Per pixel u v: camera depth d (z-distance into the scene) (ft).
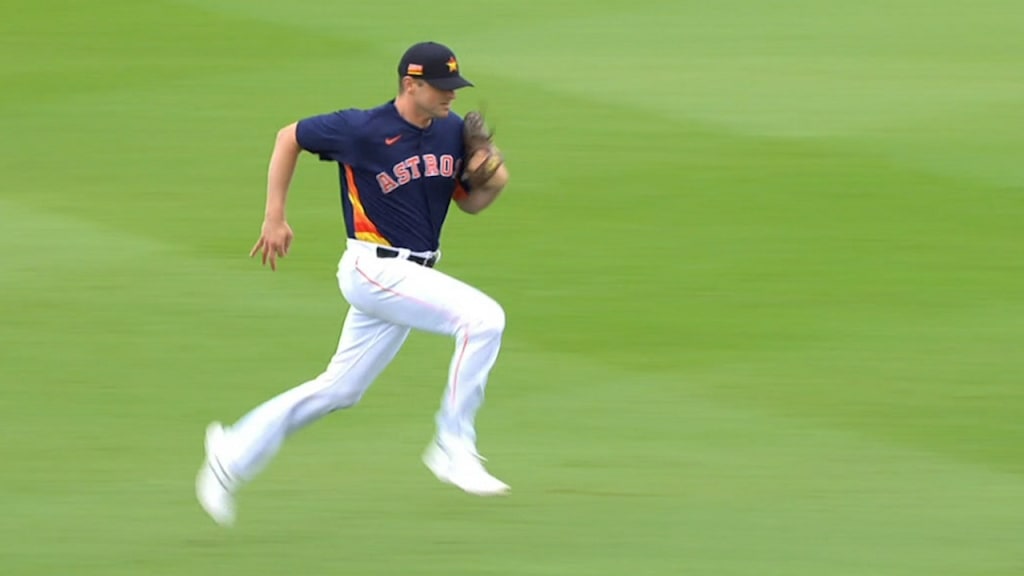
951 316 129.29
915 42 210.59
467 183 91.81
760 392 114.32
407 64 86.99
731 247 145.07
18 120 180.24
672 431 107.65
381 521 93.97
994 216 152.87
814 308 131.23
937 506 96.07
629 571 87.51
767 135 175.52
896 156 169.27
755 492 98.07
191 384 115.75
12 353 120.98
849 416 110.11
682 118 180.65
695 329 126.82
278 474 100.89
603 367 119.24
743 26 216.13
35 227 148.46
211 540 91.35
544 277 138.00
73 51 204.33
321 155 88.74
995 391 114.21
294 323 127.24
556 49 205.36
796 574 87.30
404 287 89.35
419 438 106.73
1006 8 224.74
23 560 88.84
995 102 186.70
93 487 98.78
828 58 203.62
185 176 163.73
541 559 88.99
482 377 90.07
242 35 210.38
